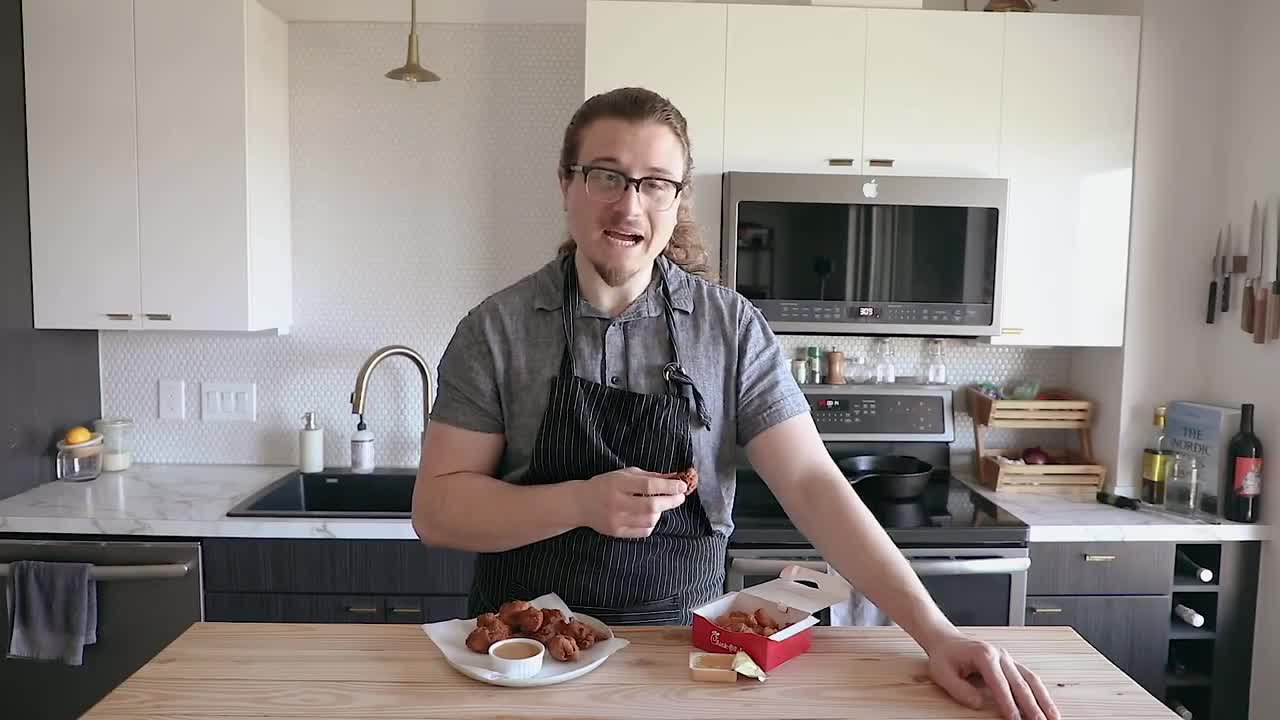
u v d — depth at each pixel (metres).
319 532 2.11
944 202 2.27
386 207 2.65
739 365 1.25
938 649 1.01
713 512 1.25
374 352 2.66
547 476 1.21
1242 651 2.25
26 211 2.29
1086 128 2.35
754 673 0.98
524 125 2.63
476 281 2.67
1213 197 2.38
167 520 2.09
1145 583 2.19
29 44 2.26
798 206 2.27
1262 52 2.24
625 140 1.07
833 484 1.18
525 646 1.02
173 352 2.68
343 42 2.60
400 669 1.00
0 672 2.12
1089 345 2.41
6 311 2.23
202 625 1.12
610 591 1.21
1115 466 2.45
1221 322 2.38
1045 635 1.14
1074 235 2.37
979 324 2.31
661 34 2.28
